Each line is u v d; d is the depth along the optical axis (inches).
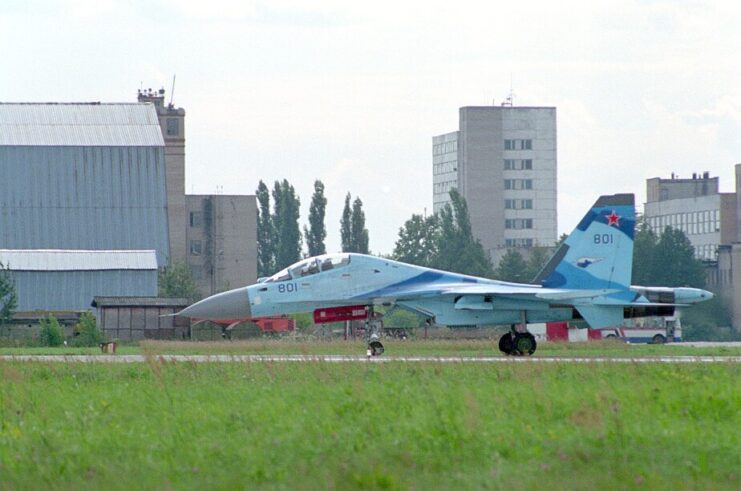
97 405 3152.1
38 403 3260.3
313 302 6220.5
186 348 7199.8
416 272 6254.9
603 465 2235.5
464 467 2251.5
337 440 2463.1
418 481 2123.5
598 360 5044.3
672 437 2466.8
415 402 2982.3
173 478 2188.7
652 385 3324.3
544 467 2201.0
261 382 3836.1
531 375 3941.9
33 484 2180.1
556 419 2755.9
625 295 6328.7
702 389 3189.0
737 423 2709.2
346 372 4183.1
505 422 2659.9
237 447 2433.6
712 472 2192.4
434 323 6235.2
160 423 2810.0
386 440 2480.3
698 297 6402.6
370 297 6186.0
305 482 2122.3
